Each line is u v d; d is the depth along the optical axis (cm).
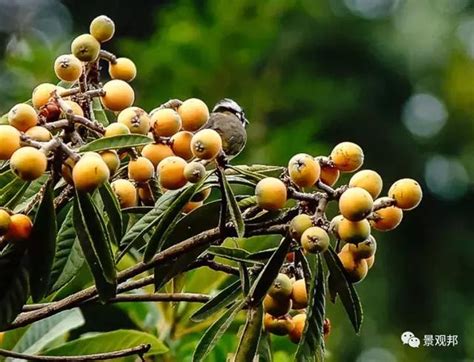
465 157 1124
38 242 269
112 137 268
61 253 279
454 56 1133
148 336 319
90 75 285
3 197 274
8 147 264
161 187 278
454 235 1099
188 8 641
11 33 1151
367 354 891
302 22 1076
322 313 273
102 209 278
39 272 269
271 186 271
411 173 1106
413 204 274
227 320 274
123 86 281
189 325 341
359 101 1080
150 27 1165
